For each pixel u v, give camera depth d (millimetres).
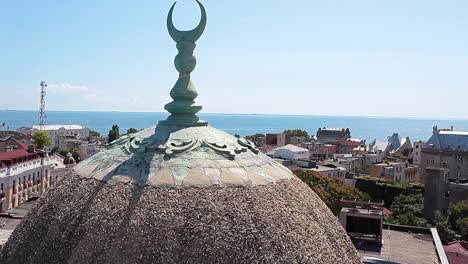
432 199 99125
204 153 13961
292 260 12406
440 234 79062
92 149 155500
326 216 15133
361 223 52531
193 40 15359
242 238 12180
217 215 12383
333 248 14016
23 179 92250
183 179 13000
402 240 54781
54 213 13734
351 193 84562
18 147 102750
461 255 58594
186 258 11703
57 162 116438
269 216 12867
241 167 13930
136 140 14703
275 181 14273
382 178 132500
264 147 177000
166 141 14219
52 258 12570
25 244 13711
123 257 11750
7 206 85188
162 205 12406
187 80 15320
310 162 131500
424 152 151375
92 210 12742
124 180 13164
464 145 147875
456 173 145625
